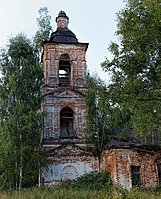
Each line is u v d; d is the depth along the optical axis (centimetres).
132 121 2166
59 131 2464
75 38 2794
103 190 1950
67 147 2406
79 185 2195
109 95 1759
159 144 2406
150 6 1412
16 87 2248
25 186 2162
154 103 1783
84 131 2489
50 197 1702
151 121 1922
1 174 2136
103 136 2459
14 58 2364
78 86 2609
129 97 1727
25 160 2119
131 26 1545
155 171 2295
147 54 1537
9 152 2047
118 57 1672
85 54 2747
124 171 2208
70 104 2555
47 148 2389
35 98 2339
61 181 2303
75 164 2381
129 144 2267
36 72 2403
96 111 2506
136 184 2227
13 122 2111
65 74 2759
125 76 1680
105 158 2362
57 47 2711
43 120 2328
